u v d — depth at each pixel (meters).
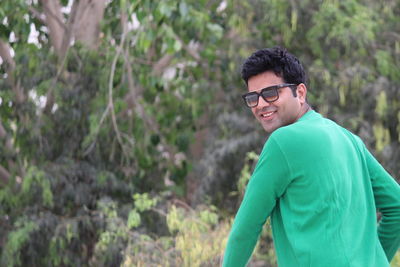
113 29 11.96
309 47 11.30
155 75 11.52
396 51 11.10
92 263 10.34
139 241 9.41
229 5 11.30
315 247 2.93
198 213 9.54
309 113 3.21
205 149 12.17
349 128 10.49
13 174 11.77
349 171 3.10
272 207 3.08
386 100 10.45
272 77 3.18
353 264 2.93
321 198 2.95
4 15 10.78
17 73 11.38
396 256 7.47
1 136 12.21
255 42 11.25
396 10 11.67
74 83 11.40
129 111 12.62
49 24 12.27
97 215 10.77
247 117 11.53
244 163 11.07
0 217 11.38
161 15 10.32
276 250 3.14
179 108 12.60
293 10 10.50
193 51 12.92
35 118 11.36
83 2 12.05
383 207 3.39
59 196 11.09
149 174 12.11
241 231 3.11
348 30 10.51
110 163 11.56
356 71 10.52
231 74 11.66
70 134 11.45
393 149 10.61
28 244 10.76
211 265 8.47
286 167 2.98
